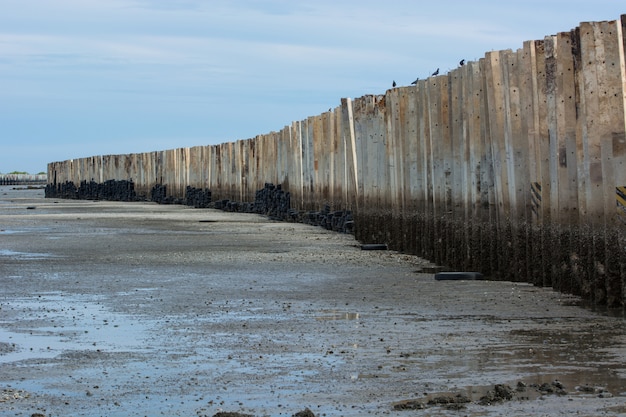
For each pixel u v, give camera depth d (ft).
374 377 35.78
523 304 53.52
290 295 58.85
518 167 63.57
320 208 137.59
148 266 77.00
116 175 329.52
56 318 50.47
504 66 64.39
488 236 69.21
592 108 52.90
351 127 114.52
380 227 99.50
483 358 38.65
